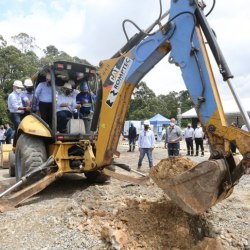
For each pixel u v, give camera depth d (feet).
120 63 18.11
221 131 12.91
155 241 13.01
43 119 23.08
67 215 15.72
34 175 20.27
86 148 21.71
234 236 14.42
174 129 36.35
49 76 23.02
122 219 14.21
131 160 45.42
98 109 20.29
